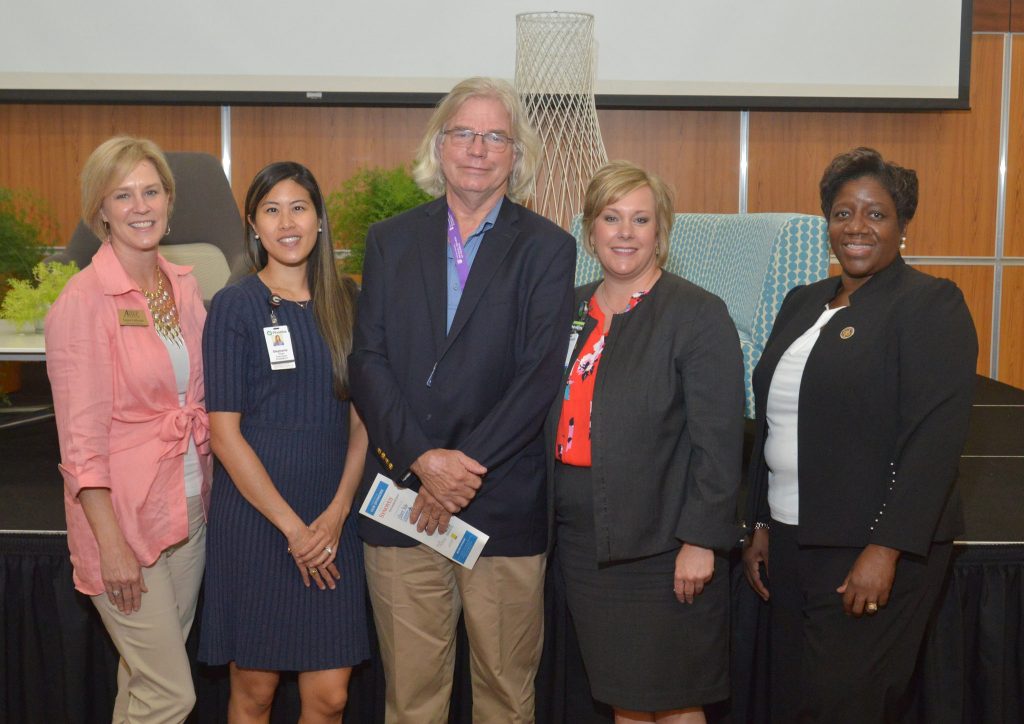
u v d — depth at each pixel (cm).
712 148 535
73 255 432
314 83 513
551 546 210
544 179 503
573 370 201
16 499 285
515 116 200
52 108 523
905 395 181
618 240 194
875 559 180
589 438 195
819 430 191
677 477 196
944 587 234
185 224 445
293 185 199
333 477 206
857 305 192
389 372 197
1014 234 552
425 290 198
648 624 196
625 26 513
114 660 252
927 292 183
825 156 538
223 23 509
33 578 249
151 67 511
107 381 193
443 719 214
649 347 192
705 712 247
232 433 196
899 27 517
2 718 251
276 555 201
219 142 528
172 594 204
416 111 528
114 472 196
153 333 200
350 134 529
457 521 198
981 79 541
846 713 190
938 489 177
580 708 252
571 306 200
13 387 447
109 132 525
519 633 206
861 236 188
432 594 205
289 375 199
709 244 364
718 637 199
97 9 505
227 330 196
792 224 296
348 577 208
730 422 189
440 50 512
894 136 539
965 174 546
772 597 212
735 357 191
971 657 239
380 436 194
